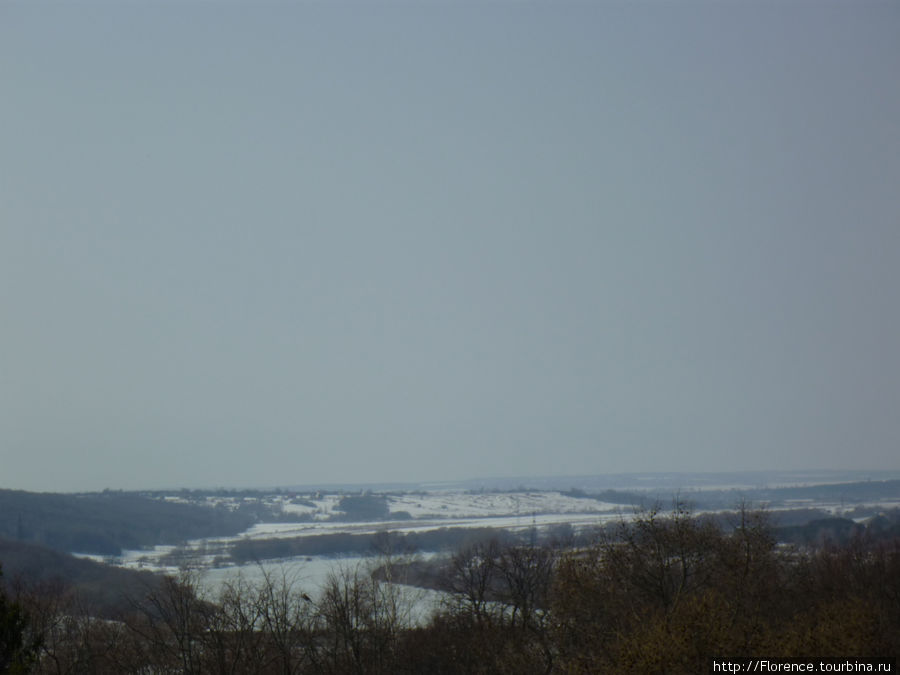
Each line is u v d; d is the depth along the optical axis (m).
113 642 56.94
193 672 54.25
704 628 33.84
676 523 49.12
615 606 43.72
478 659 55.91
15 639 31.75
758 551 48.00
